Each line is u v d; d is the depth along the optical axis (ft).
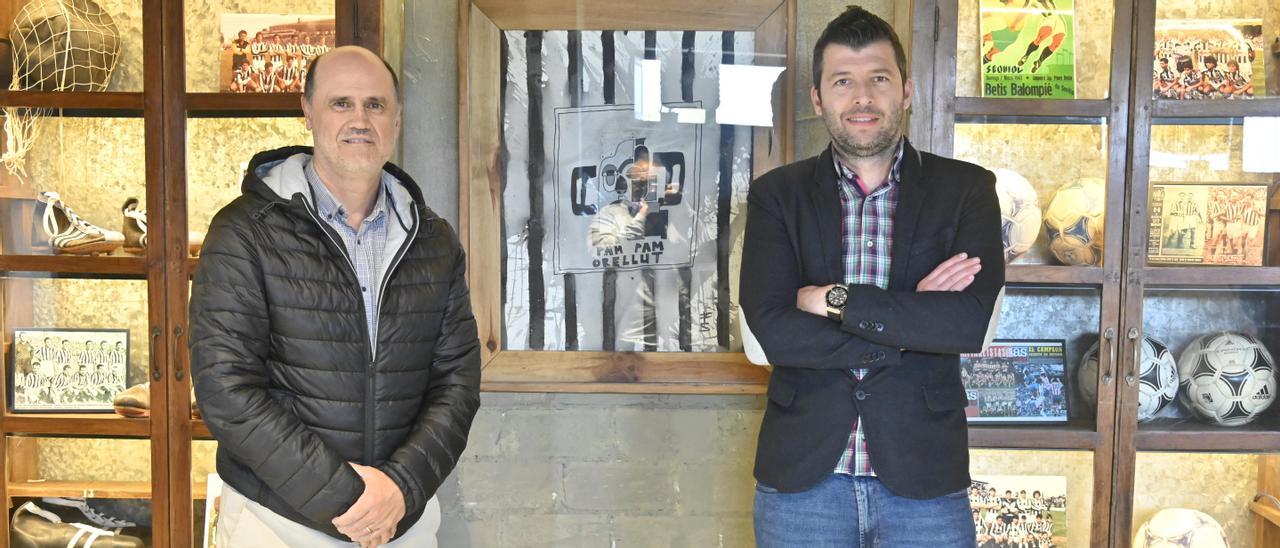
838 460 5.89
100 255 8.31
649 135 8.39
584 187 8.43
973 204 6.10
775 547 6.07
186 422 8.19
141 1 8.53
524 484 8.69
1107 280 7.90
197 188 8.40
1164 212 8.00
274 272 5.56
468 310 6.51
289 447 5.34
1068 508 8.12
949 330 5.64
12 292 8.51
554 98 8.36
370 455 5.78
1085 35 7.98
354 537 5.54
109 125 8.57
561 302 8.46
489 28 8.32
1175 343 8.19
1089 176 8.01
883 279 6.12
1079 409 8.14
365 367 5.77
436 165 8.50
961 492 6.02
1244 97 7.88
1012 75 7.98
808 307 5.90
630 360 8.45
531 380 8.46
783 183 6.38
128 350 8.55
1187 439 7.96
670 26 8.29
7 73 8.39
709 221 8.41
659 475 8.70
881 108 5.98
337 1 7.84
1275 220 7.96
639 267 8.46
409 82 8.48
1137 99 7.80
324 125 5.91
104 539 8.46
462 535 8.68
